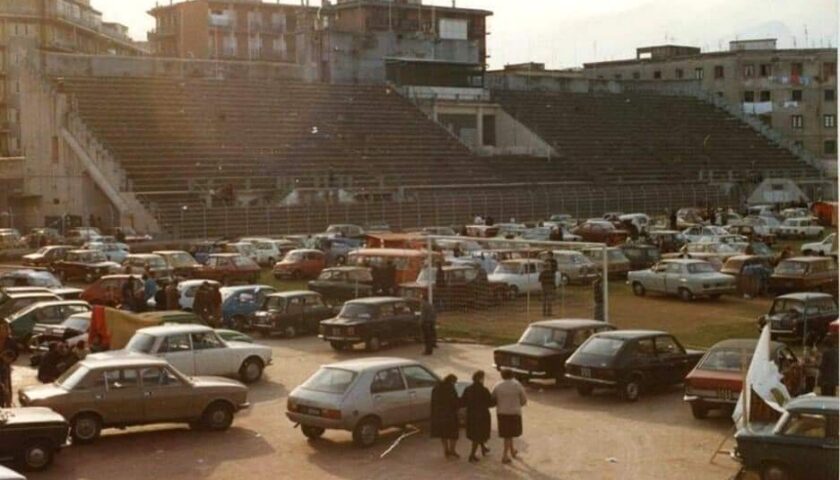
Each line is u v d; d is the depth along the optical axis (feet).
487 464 65.67
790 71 409.49
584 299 134.62
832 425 55.93
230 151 262.06
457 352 108.47
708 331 117.08
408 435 73.31
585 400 84.23
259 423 78.07
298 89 309.01
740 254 164.14
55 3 393.70
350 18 380.17
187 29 411.95
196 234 220.43
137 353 81.56
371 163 277.03
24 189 264.11
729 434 71.72
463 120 333.21
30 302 118.83
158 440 72.79
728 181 321.93
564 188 289.33
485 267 150.20
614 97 374.22
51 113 255.91
